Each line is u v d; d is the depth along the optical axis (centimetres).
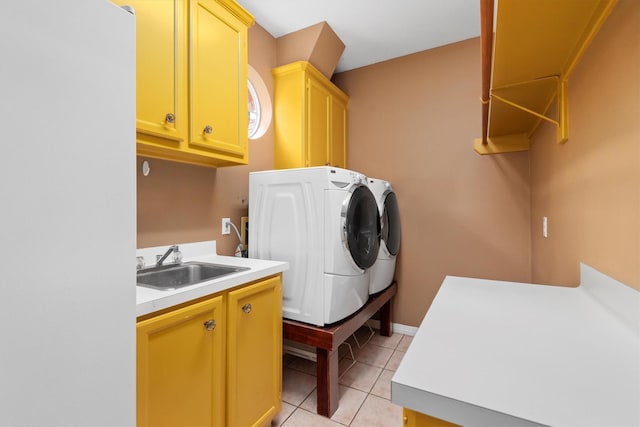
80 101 64
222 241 210
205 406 120
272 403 158
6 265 53
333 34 255
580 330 78
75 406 63
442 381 54
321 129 273
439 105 278
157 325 101
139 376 96
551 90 152
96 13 67
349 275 188
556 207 164
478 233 263
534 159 228
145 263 160
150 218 164
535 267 228
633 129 82
